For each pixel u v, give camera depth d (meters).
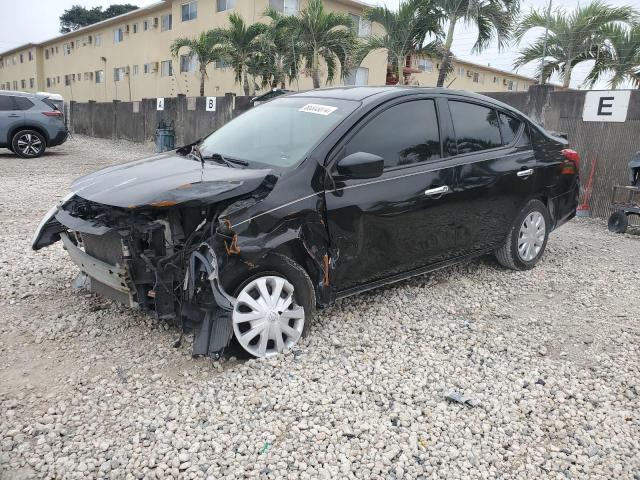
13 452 2.76
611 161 8.91
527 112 9.98
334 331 4.11
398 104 4.40
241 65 21.47
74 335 3.99
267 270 3.62
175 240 3.57
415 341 4.04
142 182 3.65
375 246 4.16
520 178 5.23
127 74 36.91
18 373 3.49
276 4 25.80
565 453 2.88
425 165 4.46
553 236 7.50
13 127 15.43
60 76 46.34
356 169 3.71
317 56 19.09
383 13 15.84
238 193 3.49
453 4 14.88
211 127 18.36
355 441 2.89
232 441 2.87
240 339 3.53
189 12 29.39
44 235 4.29
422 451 2.84
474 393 3.38
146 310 3.64
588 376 3.63
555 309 4.75
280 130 4.32
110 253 3.74
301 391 3.31
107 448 2.80
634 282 5.53
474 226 4.91
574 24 14.12
